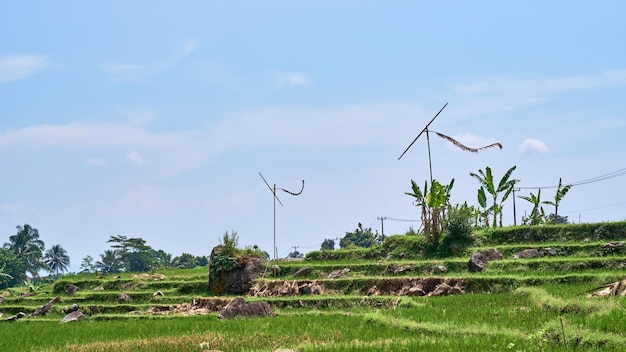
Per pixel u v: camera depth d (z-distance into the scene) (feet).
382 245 182.39
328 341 85.87
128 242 442.50
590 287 111.55
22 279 378.12
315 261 186.39
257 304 124.98
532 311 92.43
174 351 86.22
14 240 402.11
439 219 174.91
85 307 158.92
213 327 107.86
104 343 97.66
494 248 156.87
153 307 155.12
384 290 141.79
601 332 70.54
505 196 184.85
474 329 82.79
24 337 111.45
